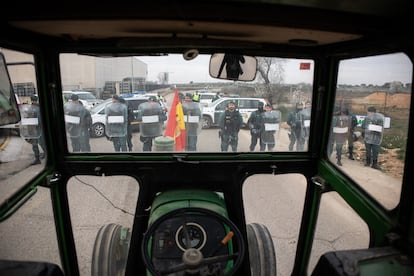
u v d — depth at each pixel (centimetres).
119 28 159
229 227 177
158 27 156
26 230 206
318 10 126
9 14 129
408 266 131
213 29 159
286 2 112
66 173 222
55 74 202
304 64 214
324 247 230
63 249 229
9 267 127
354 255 136
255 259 217
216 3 119
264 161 230
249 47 190
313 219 240
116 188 248
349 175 198
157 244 173
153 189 228
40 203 212
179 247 173
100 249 217
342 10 122
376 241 167
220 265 165
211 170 228
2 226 187
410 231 141
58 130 213
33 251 207
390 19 133
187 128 222
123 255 226
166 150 224
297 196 259
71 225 233
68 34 178
